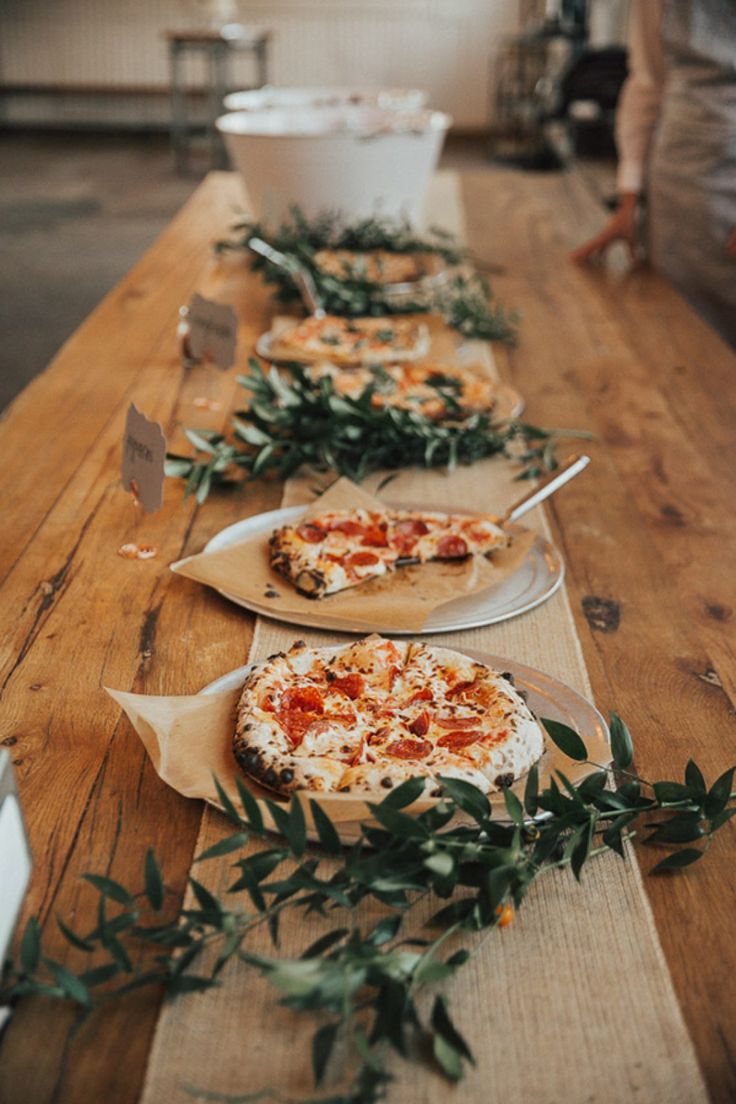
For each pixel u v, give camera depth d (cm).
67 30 892
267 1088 67
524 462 164
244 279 257
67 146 876
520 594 123
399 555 125
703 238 268
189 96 877
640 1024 72
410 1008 69
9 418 176
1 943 66
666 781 93
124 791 92
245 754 87
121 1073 68
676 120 267
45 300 519
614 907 82
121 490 151
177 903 81
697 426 179
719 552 138
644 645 117
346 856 83
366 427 157
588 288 256
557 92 716
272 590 121
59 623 117
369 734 91
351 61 896
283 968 65
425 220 313
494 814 84
